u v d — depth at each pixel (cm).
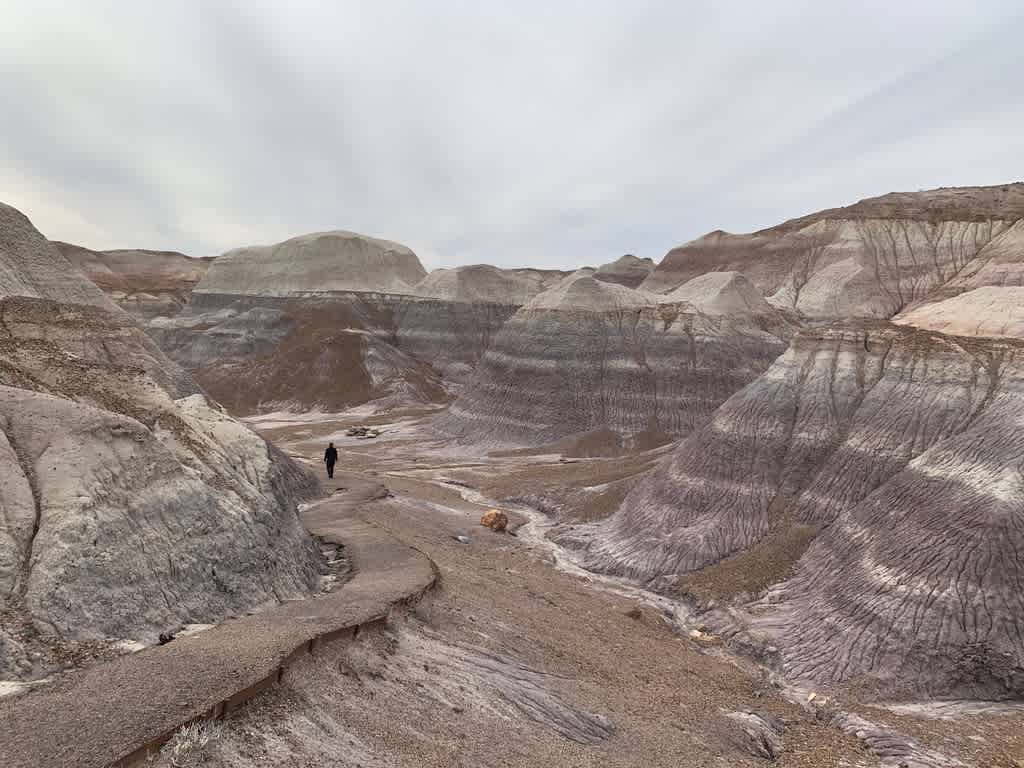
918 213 10700
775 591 2330
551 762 1066
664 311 6456
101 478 1258
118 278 14038
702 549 2652
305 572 1703
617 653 1755
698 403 5862
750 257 11781
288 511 1906
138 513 1284
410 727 1022
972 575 1847
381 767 905
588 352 6166
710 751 1281
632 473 3931
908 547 2053
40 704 818
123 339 3016
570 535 3203
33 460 1233
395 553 2025
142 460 1364
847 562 2231
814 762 1328
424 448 5653
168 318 10856
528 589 2198
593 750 1155
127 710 809
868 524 2294
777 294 10025
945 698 1698
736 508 2792
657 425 5700
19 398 1317
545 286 11900
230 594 1366
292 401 8069
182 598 1256
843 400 2927
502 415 5959
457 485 4338
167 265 16362
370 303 10644
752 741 1377
